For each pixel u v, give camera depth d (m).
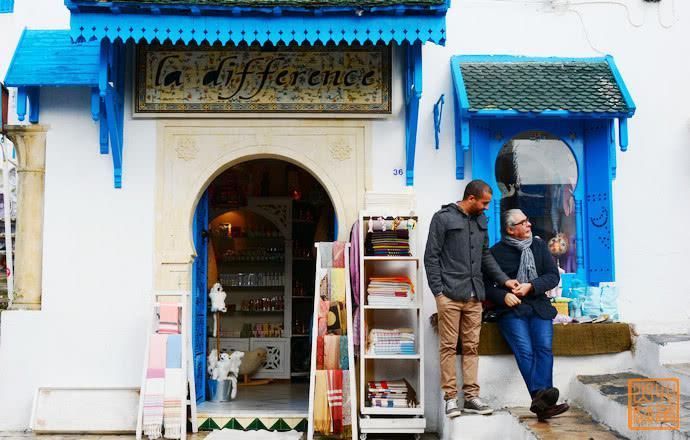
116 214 6.98
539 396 5.48
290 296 9.82
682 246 7.12
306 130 7.07
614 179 7.16
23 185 7.01
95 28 5.98
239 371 9.02
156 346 6.46
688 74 7.29
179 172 7.03
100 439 6.48
